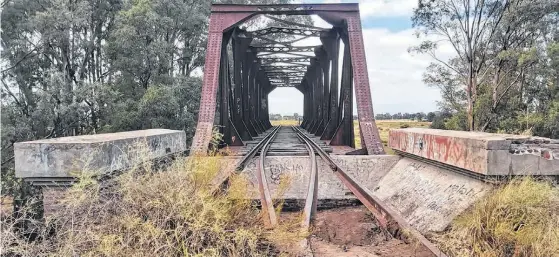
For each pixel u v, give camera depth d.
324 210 11.48
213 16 17.39
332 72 22.73
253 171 11.94
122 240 4.68
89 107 25.39
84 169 5.54
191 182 5.61
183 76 29.62
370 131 14.61
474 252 5.63
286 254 4.79
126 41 26.48
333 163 11.73
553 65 28.56
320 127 28.59
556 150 7.14
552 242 5.18
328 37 22.97
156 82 28.55
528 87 32.81
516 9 28.12
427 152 9.95
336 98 22.50
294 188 11.77
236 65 24.50
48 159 6.38
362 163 12.51
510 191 6.12
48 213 6.30
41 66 29.81
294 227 5.55
